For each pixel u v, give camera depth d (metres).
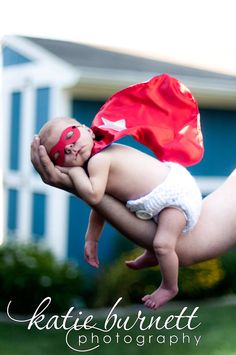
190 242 2.06
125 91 2.12
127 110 2.12
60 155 2.02
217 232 2.08
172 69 10.16
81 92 8.84
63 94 8.76
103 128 2.06
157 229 2.04
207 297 8.94
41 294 7.84
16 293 7.81
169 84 2.12
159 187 2.02
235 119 10.16
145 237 2.07
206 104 9.87
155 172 2.06
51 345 6.60
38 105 9.23
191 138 2.13
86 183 1.99
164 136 2.12
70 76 8.55
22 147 9.66
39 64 9.16
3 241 8.80
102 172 2.01
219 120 10.02
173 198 2.02
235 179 2.22
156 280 8.55
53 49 9.43
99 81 8.62
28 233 9.52
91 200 2.00
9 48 9.98
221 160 10.03
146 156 2.10
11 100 9.95
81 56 9.47
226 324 7.66
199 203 2.06
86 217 9.15
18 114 9.77
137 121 2.11
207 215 2.11
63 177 2.02
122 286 8.52
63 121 2.06
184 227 2.04
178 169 2.08
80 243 9.09
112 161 2.04
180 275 8.80
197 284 8.80
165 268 2.03
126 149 2.09
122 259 8.71
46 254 8.31
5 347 6.49
